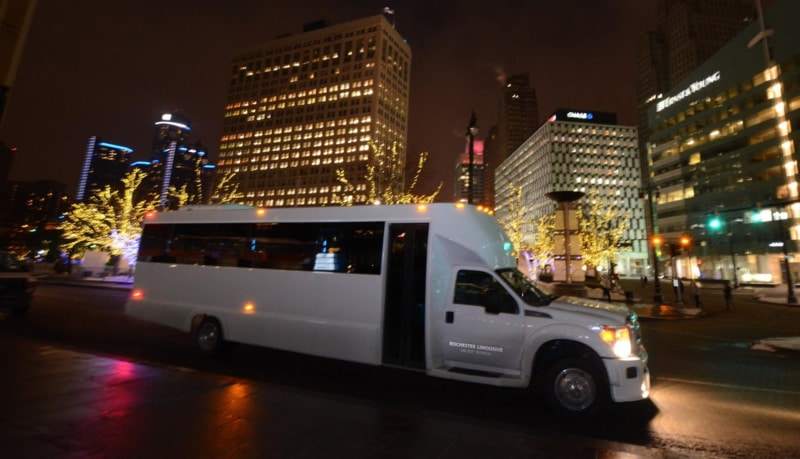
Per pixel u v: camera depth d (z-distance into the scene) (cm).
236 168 16150
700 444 501
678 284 2712
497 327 625
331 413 525
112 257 3791
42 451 404
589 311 606
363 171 13912
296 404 553
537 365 615
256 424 482
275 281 829
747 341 1348
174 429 462
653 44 18638
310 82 15350
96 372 668
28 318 1338
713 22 16088
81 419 482
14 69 391
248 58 16625
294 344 785
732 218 7362
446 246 694
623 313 618
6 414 489
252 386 622
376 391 693
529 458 415
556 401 580
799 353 1118
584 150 13738
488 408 621
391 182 3562
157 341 1059
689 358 1062
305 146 15088
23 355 754
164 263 979
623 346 566
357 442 442
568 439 489
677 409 636
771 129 6744
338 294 760
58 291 2367
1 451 401
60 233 4888
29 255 5634
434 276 687
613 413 609
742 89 7312
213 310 884
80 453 403
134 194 3566
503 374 621
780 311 2528
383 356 706
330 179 14475
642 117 18875
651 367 952
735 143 7425
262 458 402
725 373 893
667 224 9256
